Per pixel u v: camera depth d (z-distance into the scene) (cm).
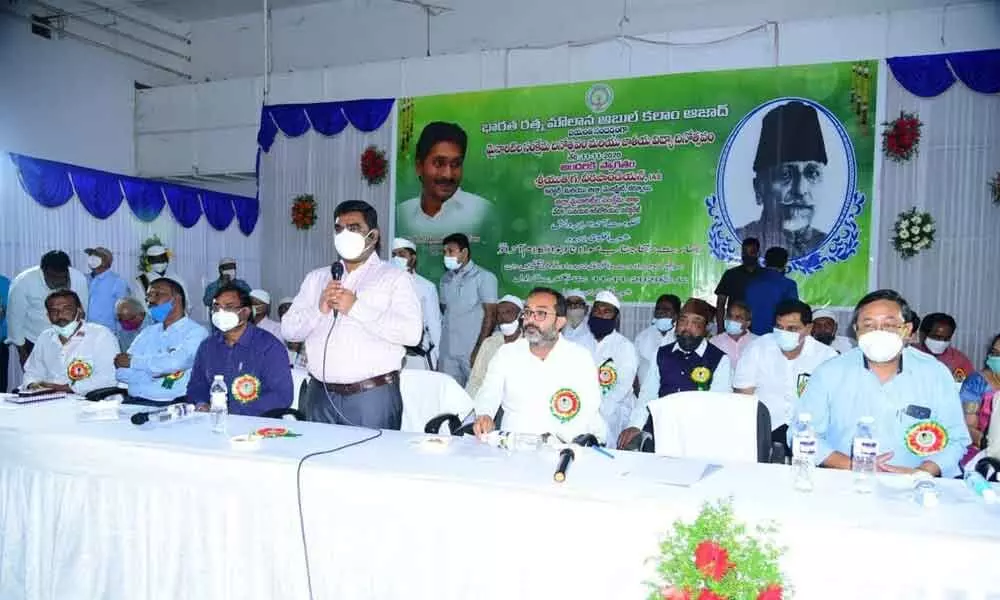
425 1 845
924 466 240
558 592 190
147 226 821
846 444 264
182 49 986
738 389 415
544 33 799
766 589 139
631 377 454
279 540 215
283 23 936
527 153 695
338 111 748
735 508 179
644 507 183
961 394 379
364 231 289
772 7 708
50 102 837
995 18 591
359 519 207
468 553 197
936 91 568
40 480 247
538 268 694
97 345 433
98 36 893
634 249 662
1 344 654
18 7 798
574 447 242
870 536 166
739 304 488
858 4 679
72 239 736
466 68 765
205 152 916
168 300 401
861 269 594
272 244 785
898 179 584
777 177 616
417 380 361
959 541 160
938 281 575
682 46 681
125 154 933
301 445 238
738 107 626
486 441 249
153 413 271
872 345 240
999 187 557
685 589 142
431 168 723
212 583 222
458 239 664
